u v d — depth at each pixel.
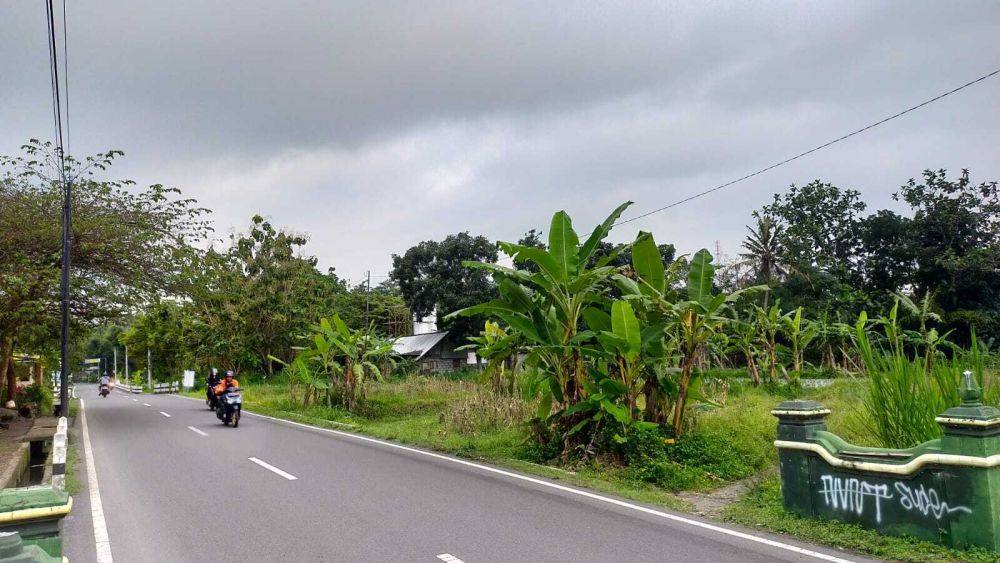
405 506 7.39
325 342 21.50
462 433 14.14
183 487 8.73
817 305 36.97
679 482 8.84
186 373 44.03
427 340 43.72
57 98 10.88
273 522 6.77
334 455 11.45
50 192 17.67
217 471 9.90
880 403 7.48
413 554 5.61
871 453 5.97
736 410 13.37
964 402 5.36
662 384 10.24
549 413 11.31
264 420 18.92
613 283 11.98
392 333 48.16
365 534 6.25
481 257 41.81
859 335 8.02
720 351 24.00
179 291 19.81
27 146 17.59
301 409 21.52
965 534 5.20
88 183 18.28
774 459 10.26
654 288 10.22
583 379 10.54
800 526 6.17
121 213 18.64
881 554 5.34
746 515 6.75
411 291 42.47
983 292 35.72
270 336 39.88
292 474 9.53
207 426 16.97
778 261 39.25
